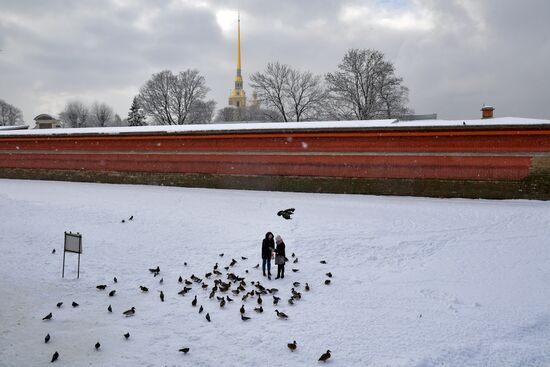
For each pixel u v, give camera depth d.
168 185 28.52
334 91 52.25
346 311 10.40
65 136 31.00
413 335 9.11
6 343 8.50
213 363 7.96
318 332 9.24
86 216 19.77
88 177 30.61
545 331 9.45
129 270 13.38
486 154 22.34
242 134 26.61
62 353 8.21
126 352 8.30
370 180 24.36
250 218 19.36
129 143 29.50
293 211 18.73
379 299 11.23
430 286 12.23
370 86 51.03
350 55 51.41
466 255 14.86
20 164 32.53
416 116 48.50
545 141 21.42
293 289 11.37
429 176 23.33
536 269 13.56
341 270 13.64
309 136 25.38
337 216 19.28
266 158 26.31
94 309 10.38
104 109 97.56
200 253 15.21
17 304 10.41
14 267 12.97
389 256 14.88
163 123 66.75
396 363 7.90
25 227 17.50
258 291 11.61
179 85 65.50
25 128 42.56
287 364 7.94
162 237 17.00
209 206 21.61
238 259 14.61
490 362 8.08
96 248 15.27
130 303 10.84
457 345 8.64
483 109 35.56
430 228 17.58
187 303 10.88
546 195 21.44
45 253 14.50
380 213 19.66
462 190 22.77
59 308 10.33
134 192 25.55
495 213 19.02
